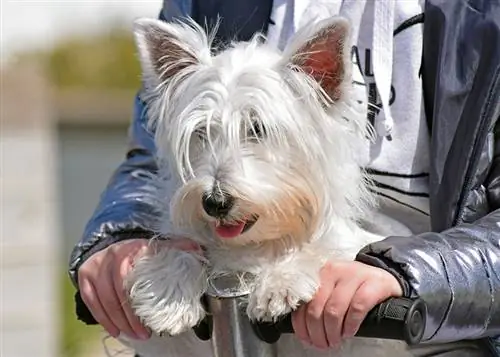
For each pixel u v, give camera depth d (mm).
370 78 5000
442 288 4027
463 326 4137
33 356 12312
